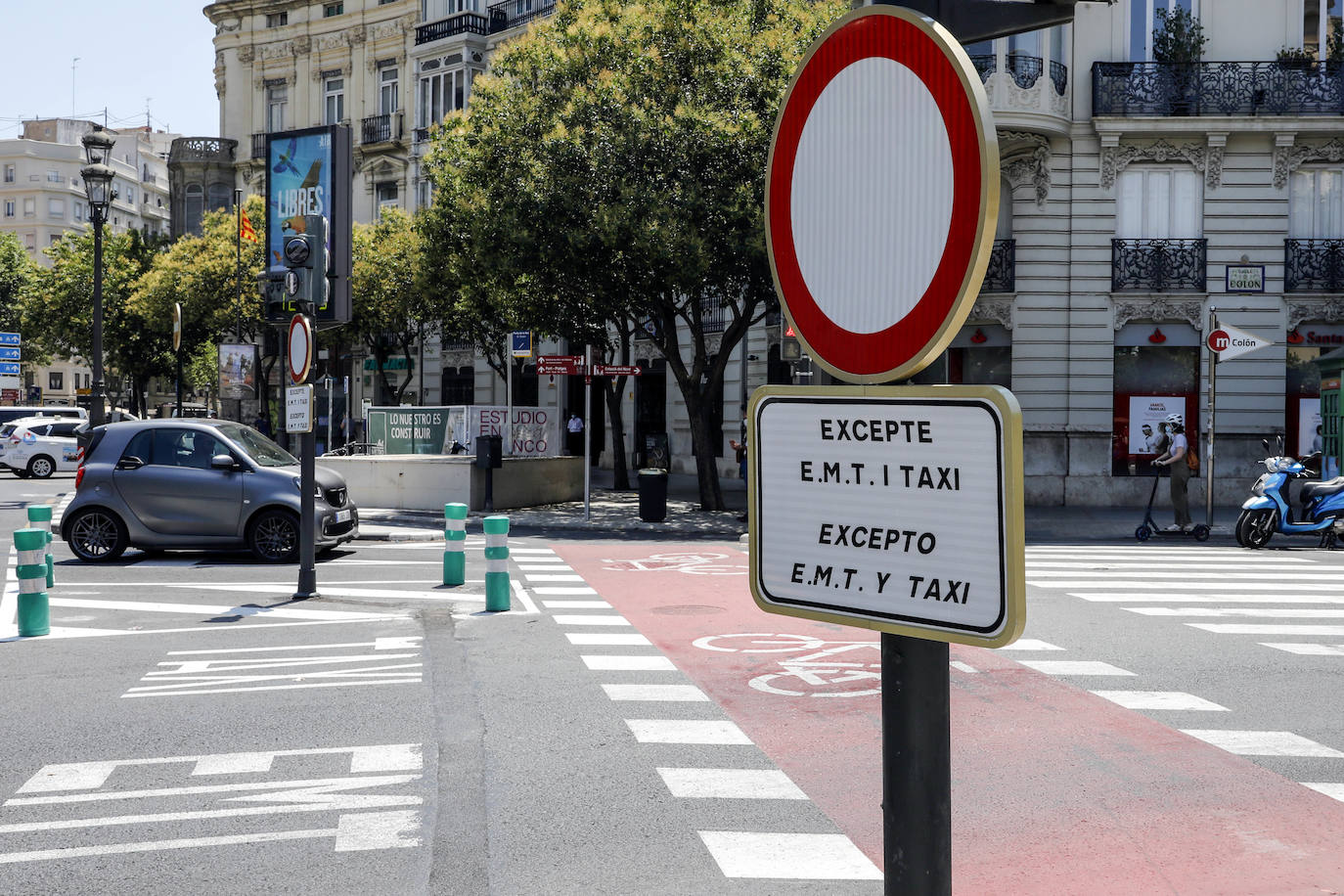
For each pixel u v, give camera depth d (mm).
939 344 1881
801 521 2117
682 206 20781
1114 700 7266
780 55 21422
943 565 1887
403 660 8617
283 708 7172
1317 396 24750
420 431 25484
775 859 4562
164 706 7273
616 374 21156
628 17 22562
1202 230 24906
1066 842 4754
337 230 16797
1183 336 25062
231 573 13906
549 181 21969
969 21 2115
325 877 4418
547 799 5340
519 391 43188
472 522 20969
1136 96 24609
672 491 29641
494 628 10023
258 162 50188
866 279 2008
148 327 48875
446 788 5520
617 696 7375
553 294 24000
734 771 5762
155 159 128000
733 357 34781
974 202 1812
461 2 43812
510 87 23625
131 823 5086
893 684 1994
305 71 49125
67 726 6812
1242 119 24344
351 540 16844
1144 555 16391
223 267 44188
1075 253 24922
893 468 1961
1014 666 8312
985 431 1820
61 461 37656
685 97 21781
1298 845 4707
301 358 11750
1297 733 6496
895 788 1998
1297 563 15164
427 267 32844
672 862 4539
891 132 1956
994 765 5883
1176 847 4688
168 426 15445
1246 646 9125
